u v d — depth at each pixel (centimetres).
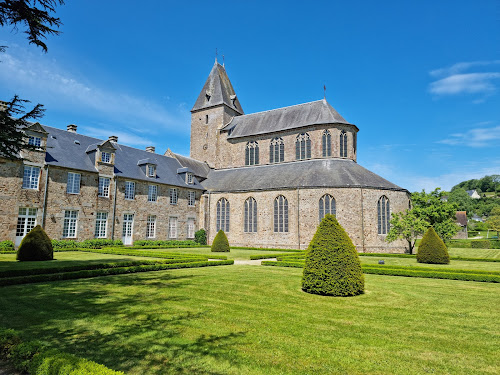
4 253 2534
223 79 5912
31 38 936
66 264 1841
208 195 4581
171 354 635
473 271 1775
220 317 893
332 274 1223
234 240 4275
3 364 584
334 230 1273
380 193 3744
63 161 3123
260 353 651
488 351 688
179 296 1141
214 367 582
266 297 1164
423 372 585
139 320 849
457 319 928
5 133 1020
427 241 2553
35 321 830
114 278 1512
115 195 3522
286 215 3959
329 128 4444
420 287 1443
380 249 3659
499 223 7625
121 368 570
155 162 4353
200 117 5722
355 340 739
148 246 3409
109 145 3478
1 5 861
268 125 5088
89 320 843
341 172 3984
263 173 4594
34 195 2867
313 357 638
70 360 508
